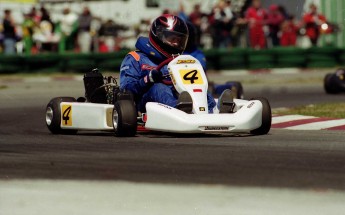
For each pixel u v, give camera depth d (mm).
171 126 25922
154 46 28969
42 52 73562
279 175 19422
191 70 27578
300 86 57844
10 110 41812
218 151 23250
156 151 23531
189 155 22562
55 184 18922
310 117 34750
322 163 20938
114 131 27797
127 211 16312
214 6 75375
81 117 29000
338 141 25500
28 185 18875
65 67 70812
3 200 17344
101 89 30422
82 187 18547
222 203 16812
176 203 16875
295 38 75625
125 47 75250
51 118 30266
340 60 74938
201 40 73562
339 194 17422
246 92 53219
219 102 27406
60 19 76312
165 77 28359
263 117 27453
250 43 73812
